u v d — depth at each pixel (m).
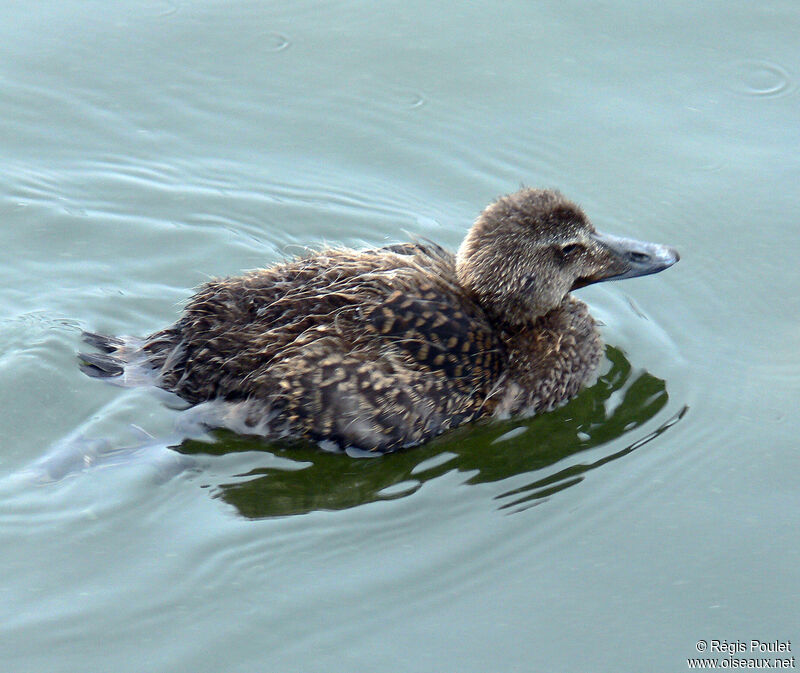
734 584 10.67
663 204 15.59
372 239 15.07
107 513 10.99
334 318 11.51
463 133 16.75
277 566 10.63
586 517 11.34
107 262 14.45
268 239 15.02
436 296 12.01
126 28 18.23
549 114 16.95
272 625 10.05
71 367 12.44
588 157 16.33
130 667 9.60
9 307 13.52
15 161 15.93
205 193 15.64
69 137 16.41
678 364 13.49
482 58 17.84
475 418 12.18
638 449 12.27
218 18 18.50
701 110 16.86
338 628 10.06
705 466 12.05
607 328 14.09
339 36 18.23
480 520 11.25
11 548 10.61
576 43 18.00
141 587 10.32
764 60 17.53
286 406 11.46
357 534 11.02
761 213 15.48
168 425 11.74
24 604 10.10
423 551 10.88
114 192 15.57
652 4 18.64
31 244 14.62
